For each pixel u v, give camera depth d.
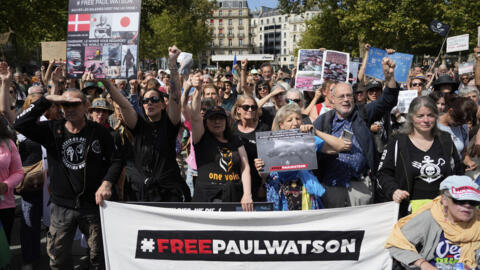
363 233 3.49
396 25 21.69
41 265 4.67
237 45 137.12
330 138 3.65
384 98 4.21
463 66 8.63
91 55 3.74
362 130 3.93
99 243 3.80
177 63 3.82
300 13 29.42
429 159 3.45
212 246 3.58
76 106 3.66
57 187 3.79
